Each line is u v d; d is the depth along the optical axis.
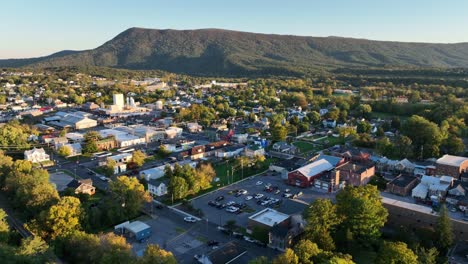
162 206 103.19
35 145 163.50
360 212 79.69
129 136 177.38
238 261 74.12
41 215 80.62
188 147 167.50
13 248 67.69
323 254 67.31
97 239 72.88
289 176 123.00
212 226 91.75
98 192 112.81
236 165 135.50
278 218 88.06
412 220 87.38
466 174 121.12
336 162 136.00
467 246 77.81
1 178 109.31
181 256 77.50
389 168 136.50
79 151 156.12
